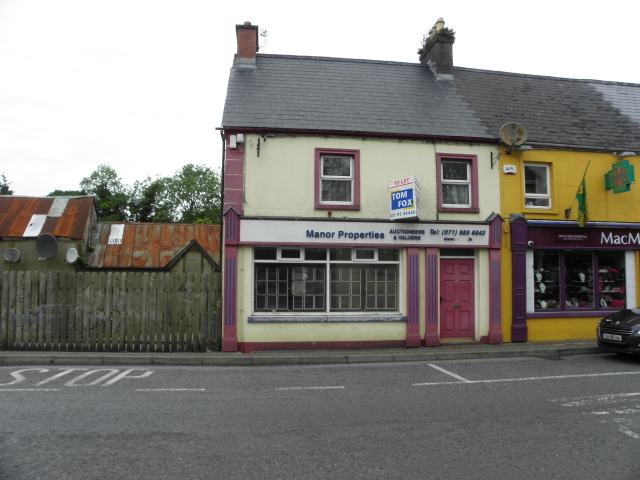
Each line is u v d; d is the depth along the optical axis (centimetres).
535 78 1513
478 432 524
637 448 479
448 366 930
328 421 561
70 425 536
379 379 803
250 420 563
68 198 1670
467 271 1178
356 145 1141
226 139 1109
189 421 556
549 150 1230
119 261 1605
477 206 1179
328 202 1134
